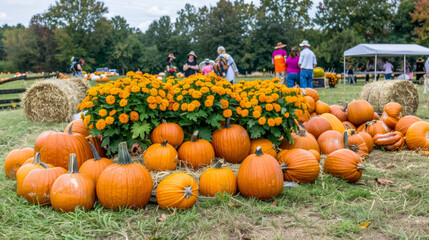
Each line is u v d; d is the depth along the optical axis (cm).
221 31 6362
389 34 5625
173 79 452
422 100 1086
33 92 828
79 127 435
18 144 600
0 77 2947
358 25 5619
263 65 6172
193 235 257
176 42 8256
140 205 306
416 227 265
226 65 1003
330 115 582
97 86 378
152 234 257
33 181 312
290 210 295
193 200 305
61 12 6831
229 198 320
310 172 358
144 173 308
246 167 330
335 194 337
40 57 6806
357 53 2081
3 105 1270
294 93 423
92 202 305
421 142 501
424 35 4503
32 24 6994
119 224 276
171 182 304
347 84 2241
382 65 2127
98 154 362
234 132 396
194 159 373
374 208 299
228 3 6406
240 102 405
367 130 568
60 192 291
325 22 5884
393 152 512
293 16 6450
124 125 367
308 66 1091
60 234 258
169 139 378
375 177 390
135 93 371
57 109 827
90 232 260
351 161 371
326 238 248
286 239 247
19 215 289
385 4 5462
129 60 8056
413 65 5138
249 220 281
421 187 351
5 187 367
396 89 845
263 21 6091
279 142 421
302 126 454
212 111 408
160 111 393
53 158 359
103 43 7169
